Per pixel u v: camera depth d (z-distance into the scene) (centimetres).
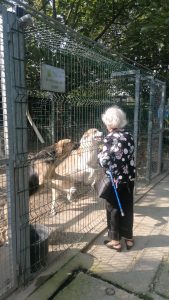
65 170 439
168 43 931
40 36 275
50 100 312
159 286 289
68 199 478
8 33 230
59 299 266
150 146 630
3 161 237
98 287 284
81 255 338
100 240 379
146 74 586
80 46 337
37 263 298
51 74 290
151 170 680
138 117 526
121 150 323
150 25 829
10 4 234
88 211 464
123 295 274
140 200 544
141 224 435
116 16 1049
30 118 296
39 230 330
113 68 452
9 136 239
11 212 253
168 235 401
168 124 848
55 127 327
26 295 267
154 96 643
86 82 375
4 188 273
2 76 231
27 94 274
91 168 464
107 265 322
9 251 262
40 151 342
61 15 1013
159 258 341
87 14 1034
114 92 472
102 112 430
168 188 626
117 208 343
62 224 410
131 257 341
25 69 252
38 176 365
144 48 1012
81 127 380
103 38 1099
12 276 266
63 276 297
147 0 923
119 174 328
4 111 236
